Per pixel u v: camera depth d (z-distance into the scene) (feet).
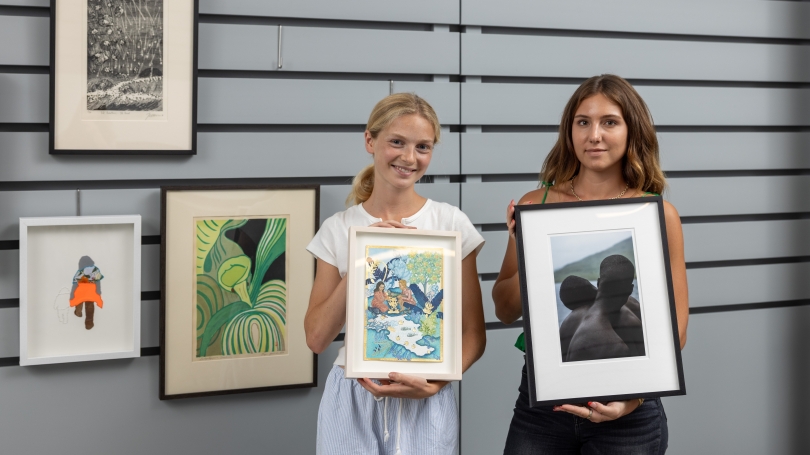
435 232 4.19
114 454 6.01
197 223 5.99
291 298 6.28
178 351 6.01
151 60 5.79
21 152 5.64
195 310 6.03
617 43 7.11
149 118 5.82
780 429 7.92
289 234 6.24
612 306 4.20
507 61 6.81
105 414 5.97
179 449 6.16
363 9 6.38
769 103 7.66
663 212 4.24
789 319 7.90
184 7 5.84
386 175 4.33
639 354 4.17
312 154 6.35
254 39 6.13
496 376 6.99
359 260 4.14
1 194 5.61
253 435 6.35
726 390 7.72
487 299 6.93
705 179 7.49
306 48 6.27
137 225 5.74
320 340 4.43
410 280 4.17
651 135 4.44
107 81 5.70
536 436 4.60
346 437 4.27
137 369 6.03
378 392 4.03
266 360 6.25
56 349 5.70
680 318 4.45
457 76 6.77
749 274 7.69
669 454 7.59
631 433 4.35
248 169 6.20
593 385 4.13
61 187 5.80
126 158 5.87
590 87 4.42
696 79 7.37
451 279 4.22
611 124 4.36
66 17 5.57
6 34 5.53
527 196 4.97
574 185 4.72
